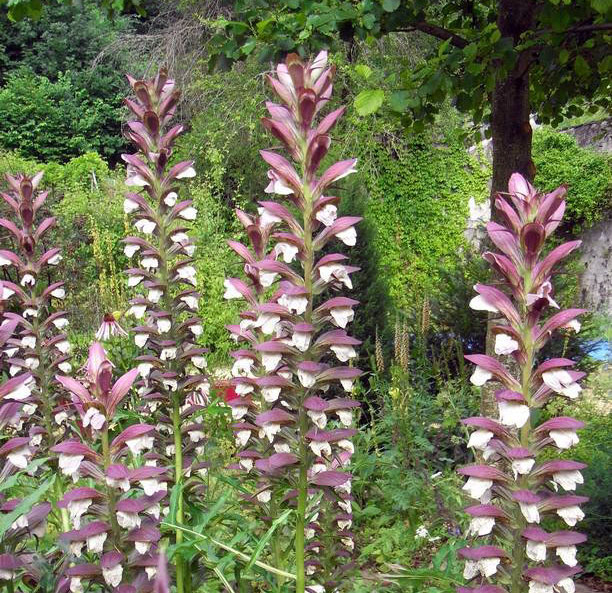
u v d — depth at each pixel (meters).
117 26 24.48
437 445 5.20
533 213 2.00
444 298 7.56
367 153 13.41
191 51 15.70
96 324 6.38
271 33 4.02
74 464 1.85
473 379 2.01
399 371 5.34
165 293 3.26
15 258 3.60
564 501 1.94
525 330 2.01
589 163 12.80
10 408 1.98
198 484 3.10
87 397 1.85
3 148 20.53
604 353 7.42
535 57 4.95
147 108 3.29
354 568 3.12
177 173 3.24
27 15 4.70
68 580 1.96
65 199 12.19
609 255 12.80
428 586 3.17
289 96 2.28
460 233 13.67
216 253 9.71
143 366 3.15
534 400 1.99
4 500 2.09
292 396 2.32
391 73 4.45
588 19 4.81
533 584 1.94
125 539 1.89
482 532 1.97
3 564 1.87
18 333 3.62
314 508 2.53
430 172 13.66
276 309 2.29
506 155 4.84
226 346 7.88
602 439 5.47
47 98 22.42
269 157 2.27
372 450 5.68
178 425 3.13
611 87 5.87
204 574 2.73
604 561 4.37
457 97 4.75
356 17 3.90
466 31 4.37
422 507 4.47
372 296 7.14
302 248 2.30
